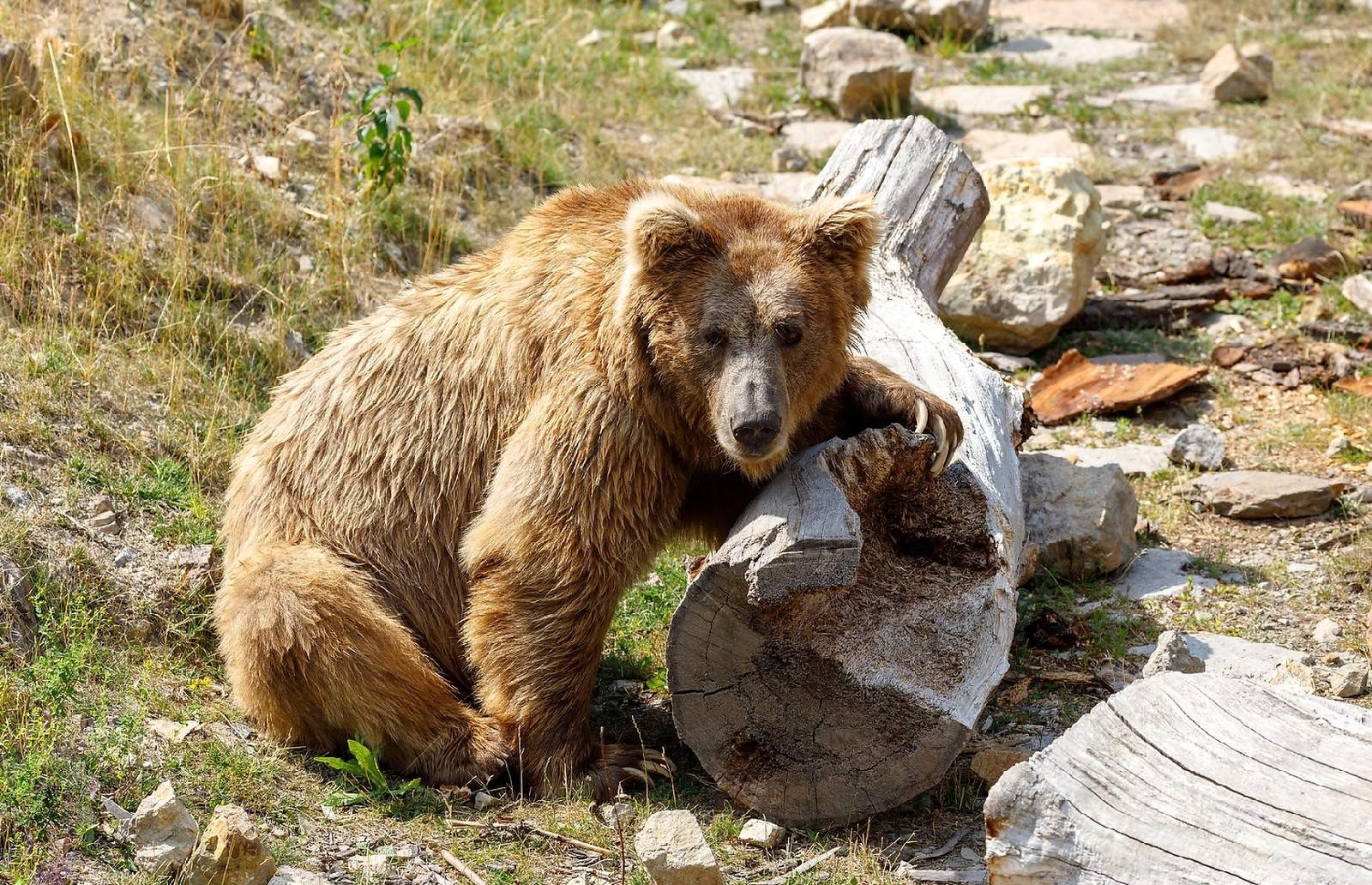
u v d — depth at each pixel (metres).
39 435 8.16
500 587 6.68
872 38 17.12
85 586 7.34
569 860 6.11
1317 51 19.28
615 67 17.41
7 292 9.31
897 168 10.03
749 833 6.27
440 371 7.16
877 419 6.99
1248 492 9.64
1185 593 8.69
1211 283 13.20
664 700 7.79
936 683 6.33
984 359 11.99
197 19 13.53
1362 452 10.38
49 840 5.62
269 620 6.56
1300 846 4.80
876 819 6.56
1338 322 12.29
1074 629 8.23
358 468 7.20
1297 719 5.18
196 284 10.27
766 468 6.55
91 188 10.53
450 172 13.02
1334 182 15.08
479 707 7.32
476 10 16.70
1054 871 5.09
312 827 6.12
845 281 6.77
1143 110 17.33
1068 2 21.38
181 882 5.47
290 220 11.41
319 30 14.77
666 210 6.30
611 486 6.58
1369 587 8.59
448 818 6.37
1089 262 12.40
